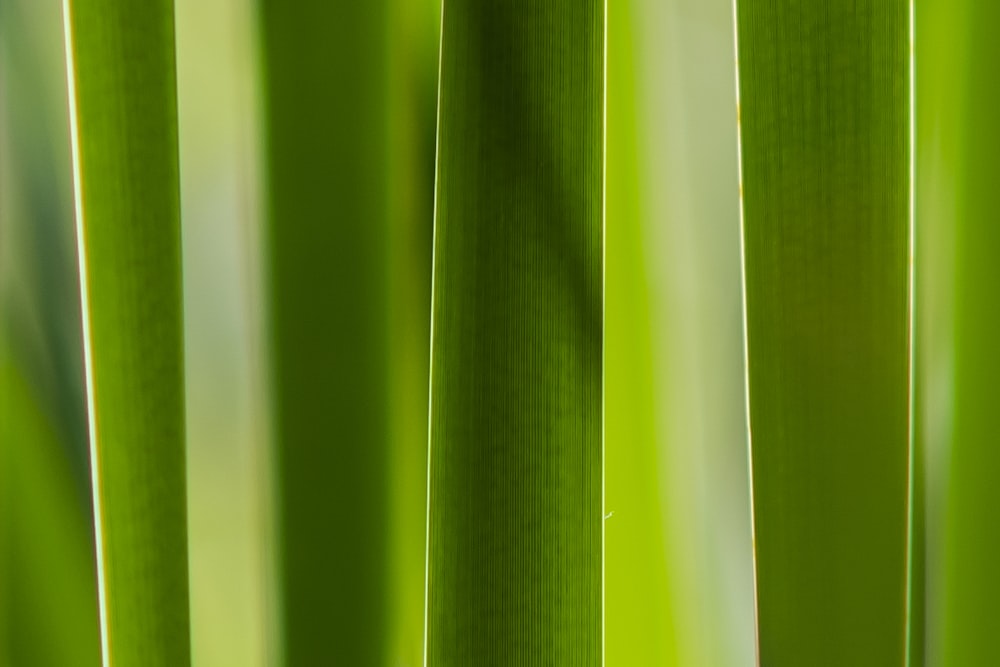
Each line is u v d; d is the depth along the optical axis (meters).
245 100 0.55
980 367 0.55
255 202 0.55
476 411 0.52
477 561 0.52
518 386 0.52
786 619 0.52
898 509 0.52
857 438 0.52
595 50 0.52
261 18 0.55
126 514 0.52
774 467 0.52
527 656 0.52
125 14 0.52
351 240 0.55
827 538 0.52
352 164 0.55
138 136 0.52
